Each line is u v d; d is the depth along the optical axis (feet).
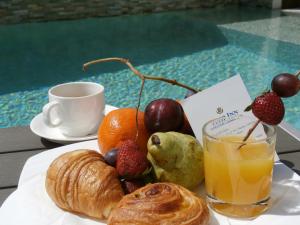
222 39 9.54
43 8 11.29
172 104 1.67
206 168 1.52
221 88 1.67
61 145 2.25
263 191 1.48
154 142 1.52
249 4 12.98
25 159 2.09
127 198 1.36
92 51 8.89
